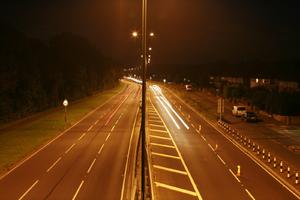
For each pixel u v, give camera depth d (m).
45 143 53.94
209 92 140.88
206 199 31.36
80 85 121.06
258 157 45.78
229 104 104.56
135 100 121.25
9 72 72.19
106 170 39.94
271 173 39.31
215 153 48.06
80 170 40.00
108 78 169.12
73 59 128.25
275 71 124.62
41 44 106.00
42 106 88.06
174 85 189.38
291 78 108.38
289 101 74.88
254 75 133.75
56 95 97.12
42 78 93.75
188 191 33.34
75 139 57.06
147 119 78.62
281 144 53.81
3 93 70.94
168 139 57.19
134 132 63.12
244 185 35.16
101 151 48.97
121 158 45.16
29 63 84.81
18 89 78.25
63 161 43.84
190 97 126.12
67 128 67.06
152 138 57.81
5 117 70.12
